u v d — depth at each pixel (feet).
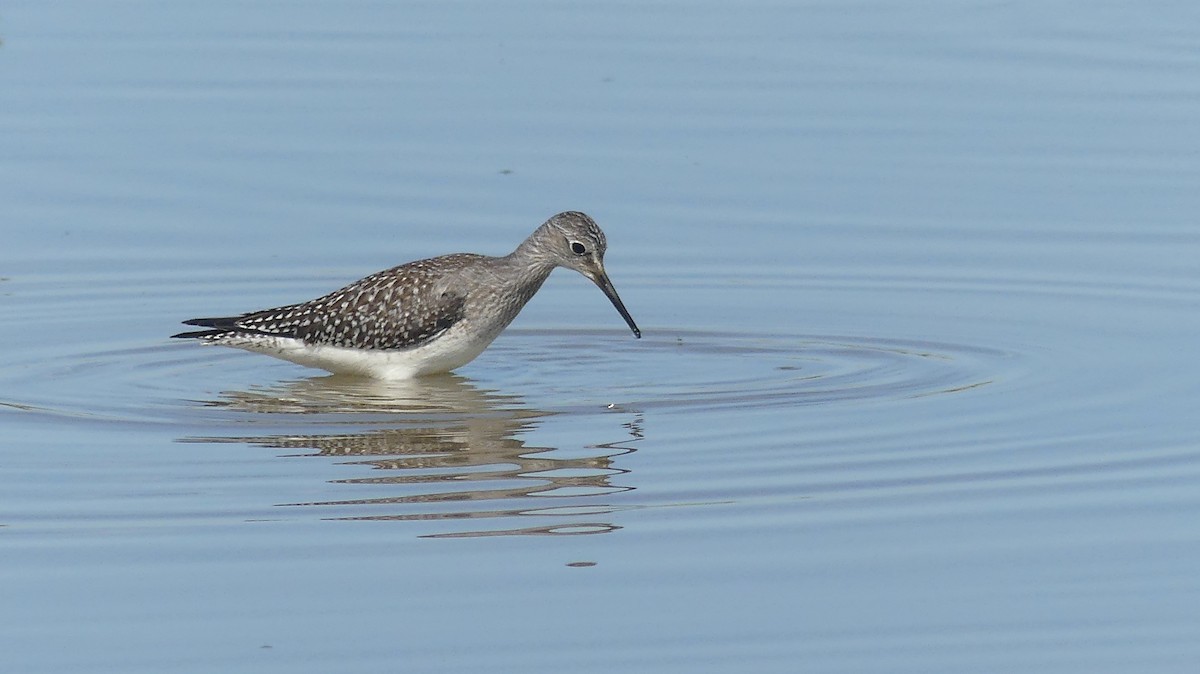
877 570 44.86
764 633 41.32
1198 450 54.03
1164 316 70.28
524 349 69.51
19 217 80.33
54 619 41.96
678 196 82.58
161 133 87.35
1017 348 67.15
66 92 91.35
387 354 65.10
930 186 83.05
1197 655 40.09
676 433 56.80
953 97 91.35
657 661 39.93
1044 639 40.98
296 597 43.21
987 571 44.73
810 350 68.23
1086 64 94.99
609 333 71.46
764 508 49.32
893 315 71.82
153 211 80.94
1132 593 43.32
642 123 88.99
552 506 49.70
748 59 95.96
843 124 88.74
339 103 90.89
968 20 100.94
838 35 99.14
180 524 48.21
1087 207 80.84
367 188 82.89
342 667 39.52
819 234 79.56
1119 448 54.44
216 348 69.56
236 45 97.81
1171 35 98.53
